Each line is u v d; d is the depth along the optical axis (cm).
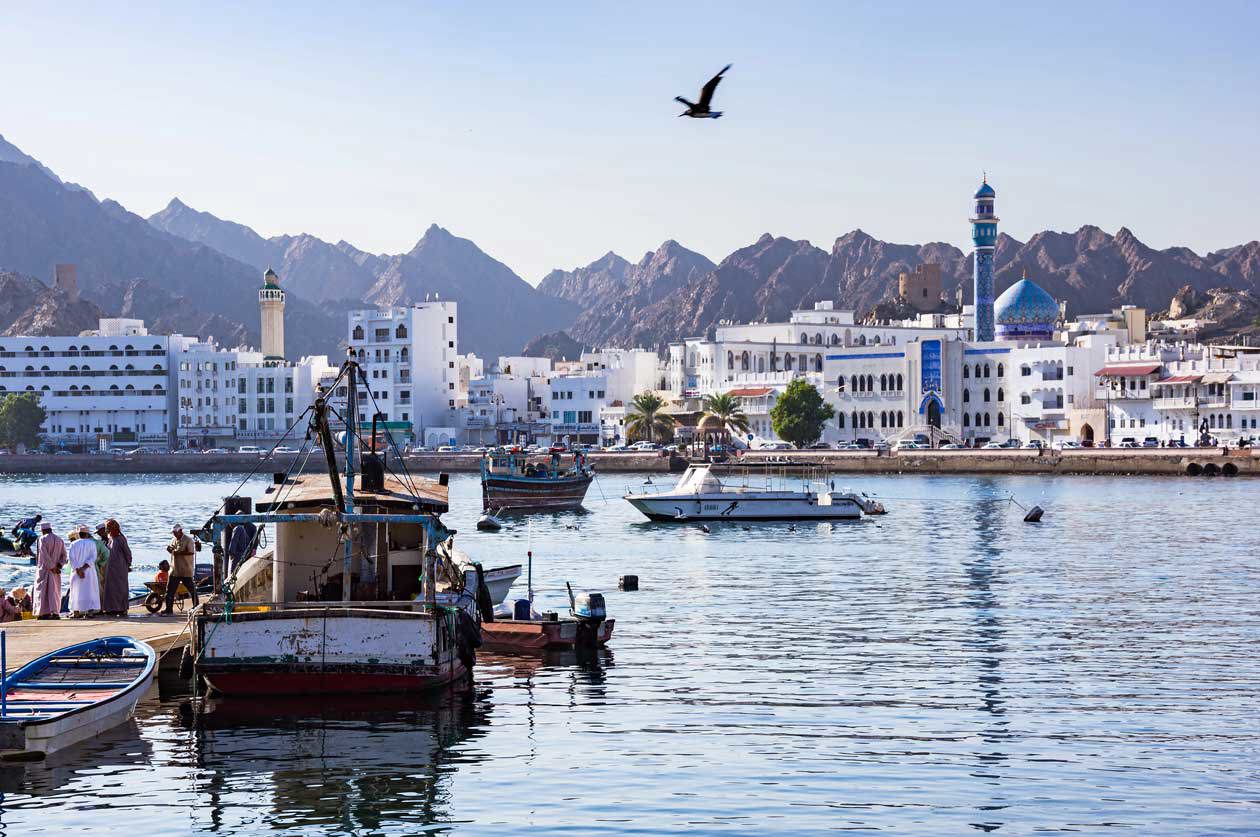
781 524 10388
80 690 3209
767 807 2659
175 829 2538
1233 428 18138
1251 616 5200
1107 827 2548
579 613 4550
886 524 10231
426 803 2688
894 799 2719
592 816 2606
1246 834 2506
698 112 1961
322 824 2566
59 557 4291
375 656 3503
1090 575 6644
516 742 3161
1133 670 4066
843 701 3625
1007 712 3481
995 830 2531
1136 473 17288
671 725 3338
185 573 4331
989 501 12762
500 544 8738
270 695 3516
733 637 4725
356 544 3838
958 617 5212
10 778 2845
